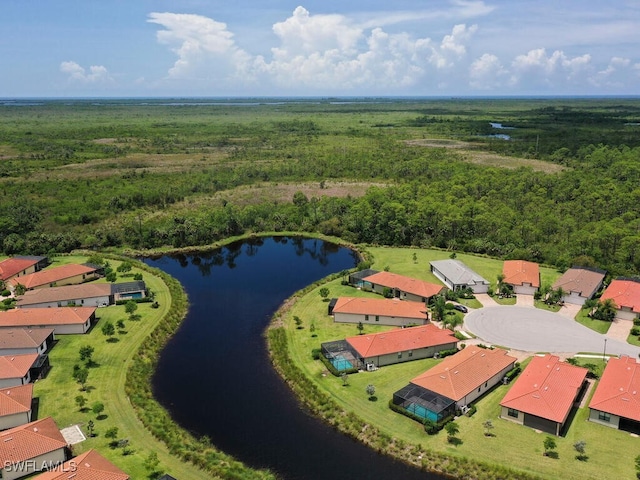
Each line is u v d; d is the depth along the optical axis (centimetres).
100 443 5522
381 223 14512
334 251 14262
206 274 12075
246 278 11744
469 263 12400
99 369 7200
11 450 4966
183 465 5231
